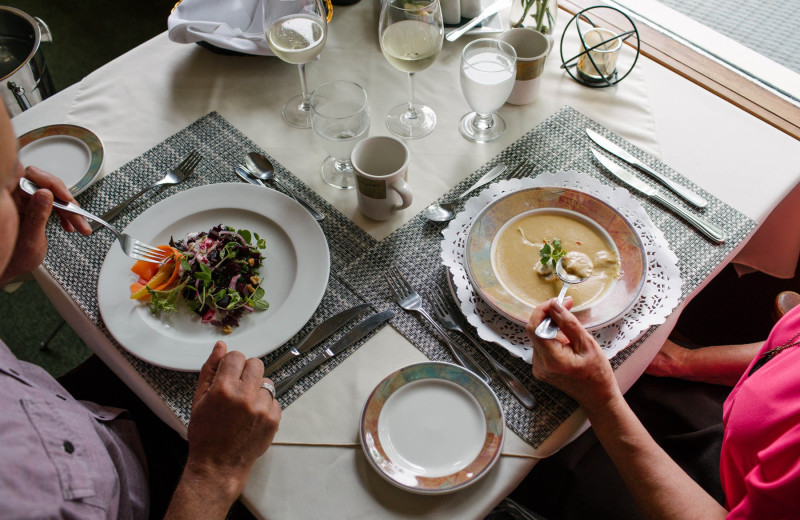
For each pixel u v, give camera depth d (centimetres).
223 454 71
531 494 102
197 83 118
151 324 84
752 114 115
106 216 97
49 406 74
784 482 66
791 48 128
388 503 71
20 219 85
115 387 110
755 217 95
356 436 76
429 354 83
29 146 105
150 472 99
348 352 83
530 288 84
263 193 97
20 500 64
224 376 74
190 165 104
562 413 78
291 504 72
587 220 89
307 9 106
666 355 115
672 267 86
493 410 75
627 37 112
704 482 98
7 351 81
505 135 108
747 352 107
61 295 89
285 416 78
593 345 75
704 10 137
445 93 116
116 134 109
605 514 97
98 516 72
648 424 108
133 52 124
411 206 99
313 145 108
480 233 88
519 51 110
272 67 121
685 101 112
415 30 100
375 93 117
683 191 97
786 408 72
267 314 86
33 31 145
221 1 121
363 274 91
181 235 94
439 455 74
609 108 112
